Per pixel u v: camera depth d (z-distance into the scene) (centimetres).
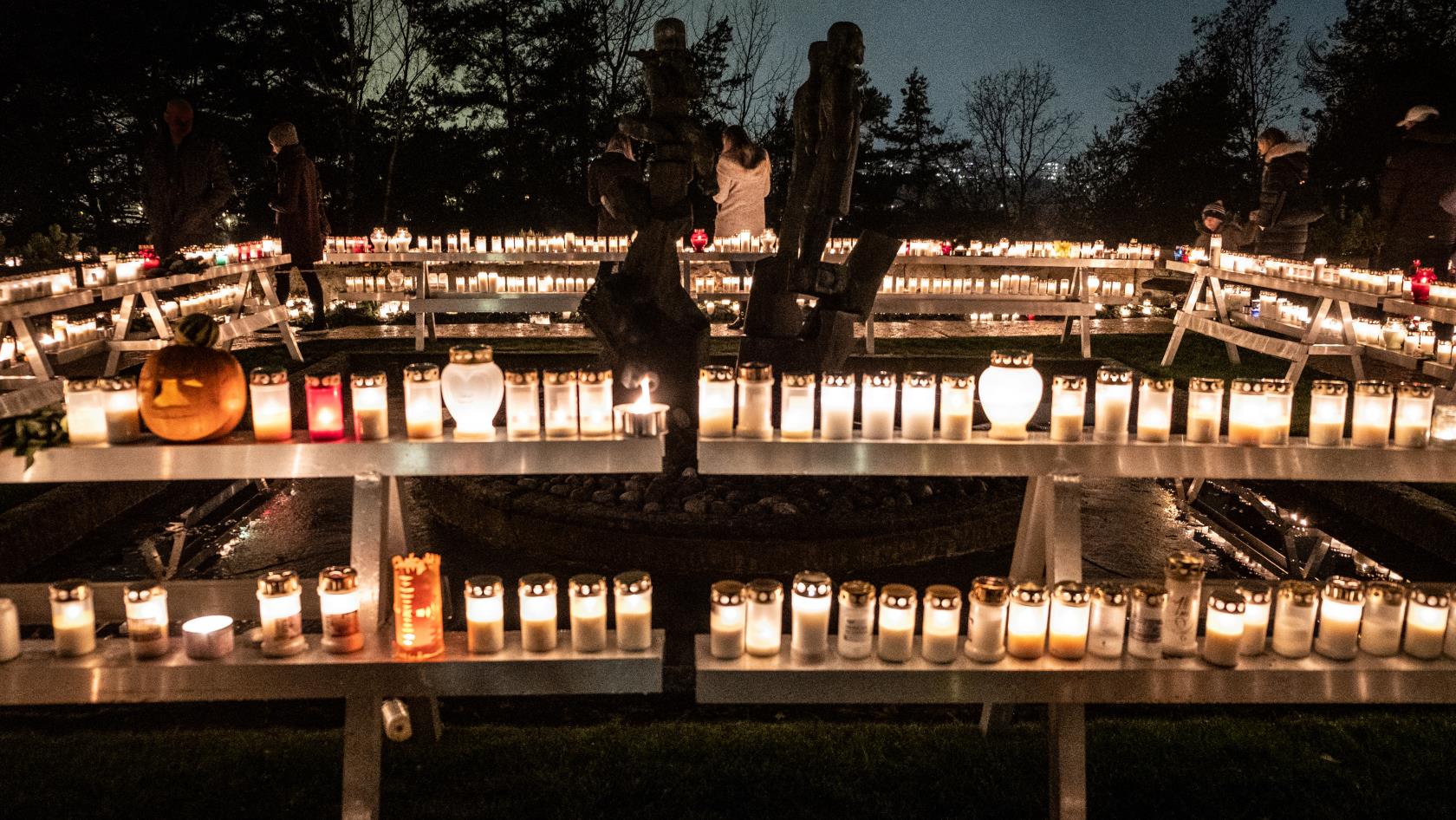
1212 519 686
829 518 571
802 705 410
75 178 2523
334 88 2748
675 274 674
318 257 1364
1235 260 1063
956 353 1205
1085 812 321
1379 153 2672
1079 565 346
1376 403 344
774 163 3231
